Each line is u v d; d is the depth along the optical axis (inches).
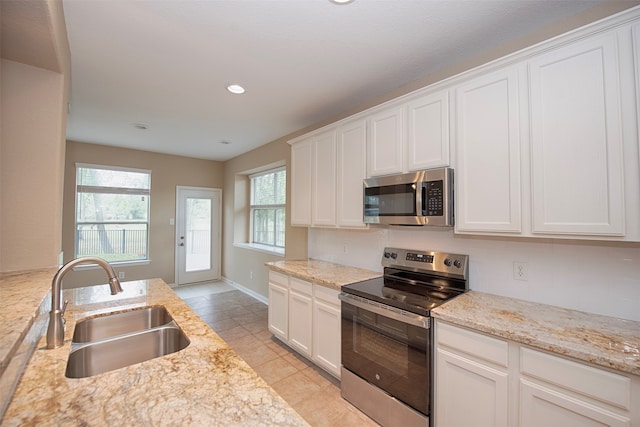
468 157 68.2
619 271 57.7
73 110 118.7
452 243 82.9
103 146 177.9
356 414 77.5
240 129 144.3
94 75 89.1
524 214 59.7
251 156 189.2
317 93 101.7
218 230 228.5
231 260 215.8
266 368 100.3
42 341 45.2
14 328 30.2
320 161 110.8
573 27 62.2
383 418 72.2
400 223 79.7
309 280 98.2
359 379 78.5
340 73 87.6
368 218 88.7
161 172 200.8
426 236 89.1
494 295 73.5
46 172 58.6
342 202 101.0
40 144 58.1
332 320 89.2
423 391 63.4
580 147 53.1
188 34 68.9
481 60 76.7
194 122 133.6
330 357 90.0
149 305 66.4
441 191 70.9
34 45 50.3
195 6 59.6
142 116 125.6
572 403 45.8
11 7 40.6
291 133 150.3
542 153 57.4
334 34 68.9
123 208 188.5
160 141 169.0
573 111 53.9
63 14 60.1
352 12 61.2
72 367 43.6
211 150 192.1
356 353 79.4
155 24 65.1
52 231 59.0
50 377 35.5
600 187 51.0
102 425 27.6
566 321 56.1
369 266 106.9
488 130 64.9
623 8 56.9
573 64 53.9
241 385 34.6
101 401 31.2
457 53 77.0
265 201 200.2
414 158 79.1
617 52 49.6
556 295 64.9
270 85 95.7
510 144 61.6
